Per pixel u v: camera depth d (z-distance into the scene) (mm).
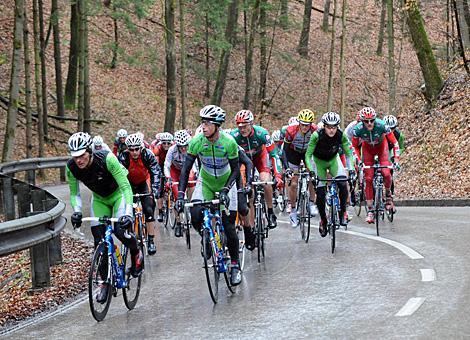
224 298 8805
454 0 26500
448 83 28203
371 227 14820
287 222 16734
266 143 12664
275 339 6598
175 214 15094
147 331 7410
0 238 8727
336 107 45250
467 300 7484
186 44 46969
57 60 33500
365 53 51125
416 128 27266
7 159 20250
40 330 7902
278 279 9742
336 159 12836
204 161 9461
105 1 45531
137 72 43156
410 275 9203
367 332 6539
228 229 9148
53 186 25844
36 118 32781
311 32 52906
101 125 36344
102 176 8508
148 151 12289
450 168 21594
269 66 47781
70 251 13508
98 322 8031
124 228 8188
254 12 37250
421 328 6500
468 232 12789
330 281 9258
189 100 43375
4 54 37000
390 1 28562
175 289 9688
